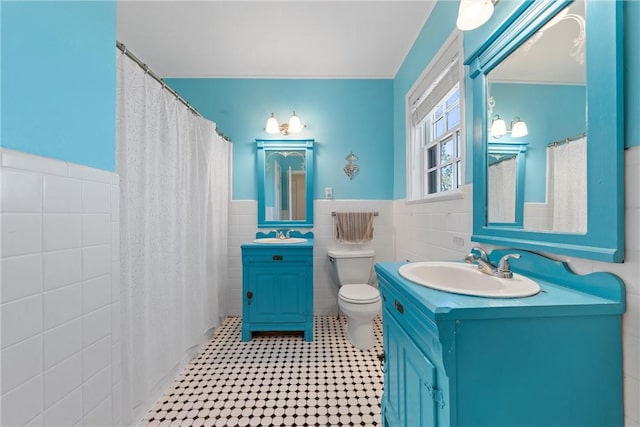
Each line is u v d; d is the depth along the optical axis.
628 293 0.66
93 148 0.89
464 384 0.66
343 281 2.36
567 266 0.82
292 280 2.11
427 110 1.92
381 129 2.63
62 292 0.76
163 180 1.55
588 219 0.74
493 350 0.66
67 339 0.77
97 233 0.89
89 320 0.85
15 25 0.65
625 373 0.67
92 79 0.89
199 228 1.95
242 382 1.58
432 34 1.77
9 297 0.63
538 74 0.92
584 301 0.69
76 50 0.82
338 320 2.51
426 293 0.77
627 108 0.66
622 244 0.66
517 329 0.67
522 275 0.96
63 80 0.77
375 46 2.16
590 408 0.67
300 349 1.97
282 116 2.61
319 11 1.79
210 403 1.41
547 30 0.89
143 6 1.73
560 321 0.67
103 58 0.93
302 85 2.61
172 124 1.65
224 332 2.25
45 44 0.72
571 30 0.81
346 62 2.39
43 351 0.70
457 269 1.10
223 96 2.60
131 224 1.28
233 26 1.93
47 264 0.71
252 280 2.10
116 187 0.99
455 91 1.60
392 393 1.06
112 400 0.95
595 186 0.72
